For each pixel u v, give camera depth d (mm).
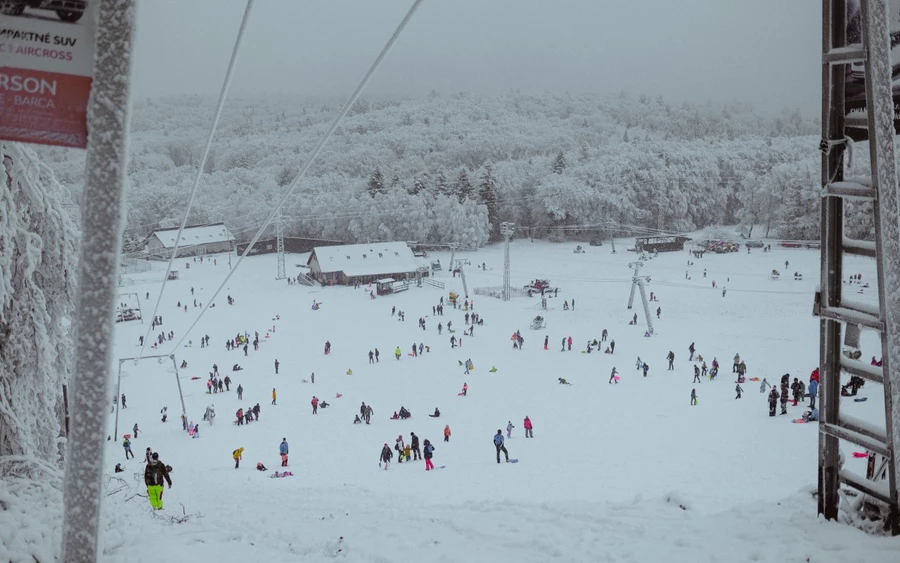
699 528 9047
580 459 27234
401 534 10961
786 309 70188
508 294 82625
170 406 45312
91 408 4801
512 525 10719
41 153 14758
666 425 32938
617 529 9672
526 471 25500
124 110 4648
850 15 8062
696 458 25750
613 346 55219
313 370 54125
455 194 133375
